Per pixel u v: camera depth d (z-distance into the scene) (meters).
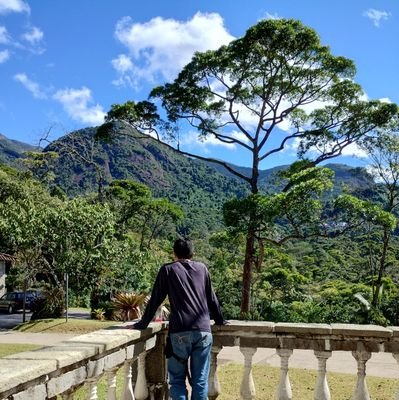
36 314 25.56
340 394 7.30
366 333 4.86
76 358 3.43
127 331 4.44
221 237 26.64
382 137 28.25
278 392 4.97
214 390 5.12
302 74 27.12
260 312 26.05
